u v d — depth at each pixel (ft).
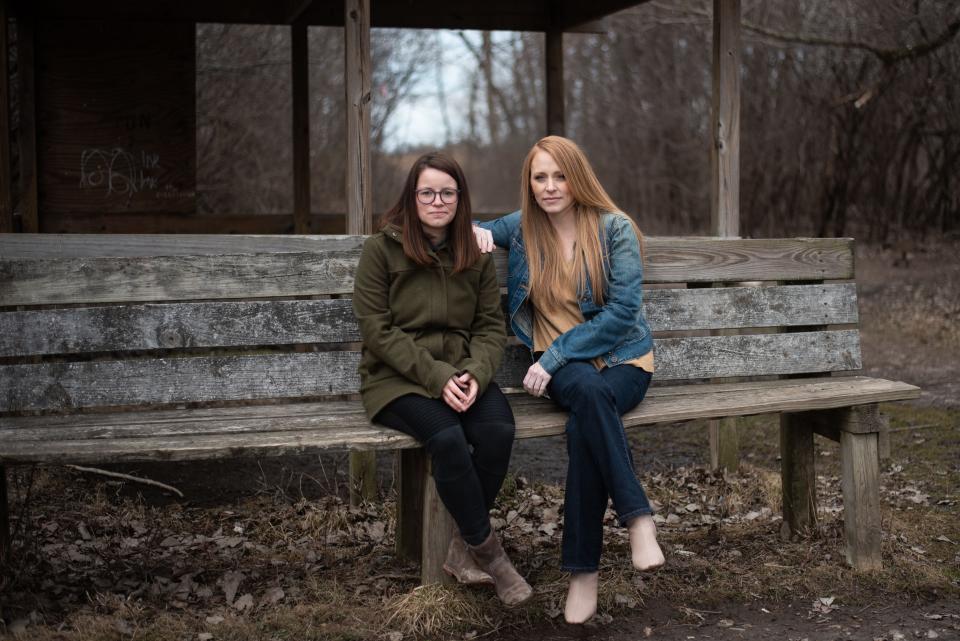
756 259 12.77
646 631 9.68
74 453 9.14
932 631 9.65
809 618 10.04
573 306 10.93
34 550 11.12
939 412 19.36
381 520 13.17
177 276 11.06
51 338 10.75
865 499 11.21
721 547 12.05
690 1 35.68
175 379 10.98
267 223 21.47
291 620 9.66
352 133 13.94
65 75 19.57
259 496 14.34
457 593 9.94
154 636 9.27
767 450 17.54
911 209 34.63
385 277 10.42
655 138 52.08
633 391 10.59
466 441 10.09
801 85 38.01
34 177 19.42
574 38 60.03
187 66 20.25
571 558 9.55
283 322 11.25
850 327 15.97
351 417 10.62
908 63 31.22
